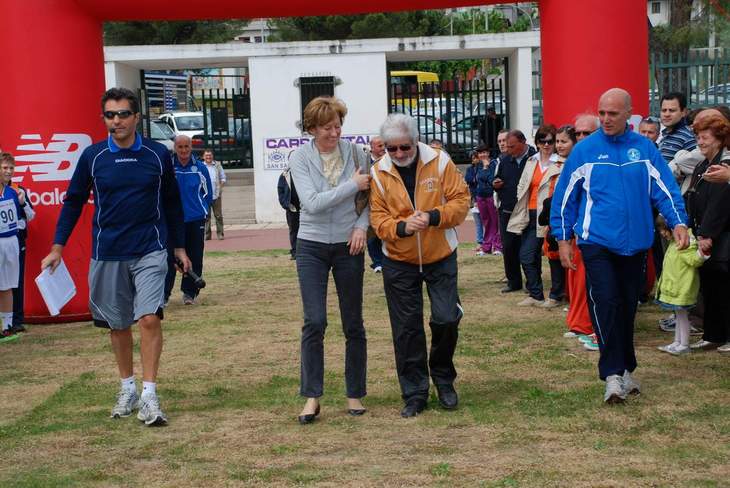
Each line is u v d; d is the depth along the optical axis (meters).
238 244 18.75
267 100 22.89
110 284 6.38
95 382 7.67
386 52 23.17
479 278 12.79
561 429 5.91
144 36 36.84
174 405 6.86
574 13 10.65
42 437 6.14
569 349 8.24
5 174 9.71
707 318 7.99
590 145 6.45
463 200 6.14
